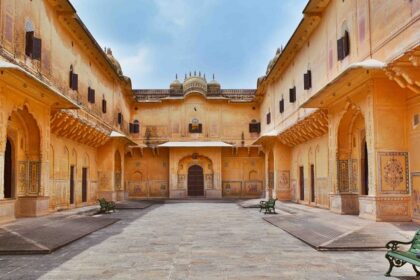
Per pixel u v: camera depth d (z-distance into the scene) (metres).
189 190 28.36
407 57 8.33
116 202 22.23
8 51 10.46
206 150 28.06
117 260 7.06
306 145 18.06
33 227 9.61
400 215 9.98
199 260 7.04
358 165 12.58
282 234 10.30
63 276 5.91
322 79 14.55
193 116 28.58
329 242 7.98
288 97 19.69
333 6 13.41
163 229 11.48
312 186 17.48
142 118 28.69
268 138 21.77
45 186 12.84
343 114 12.25
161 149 28.55
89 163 20.08
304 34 16.41
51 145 14.72
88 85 18.30
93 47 17.77
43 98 12.14
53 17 13.98
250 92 29.14
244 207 20.00
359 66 9.40
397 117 10.18
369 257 7.03
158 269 6.36
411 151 10.00
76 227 10.70
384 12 9.91
